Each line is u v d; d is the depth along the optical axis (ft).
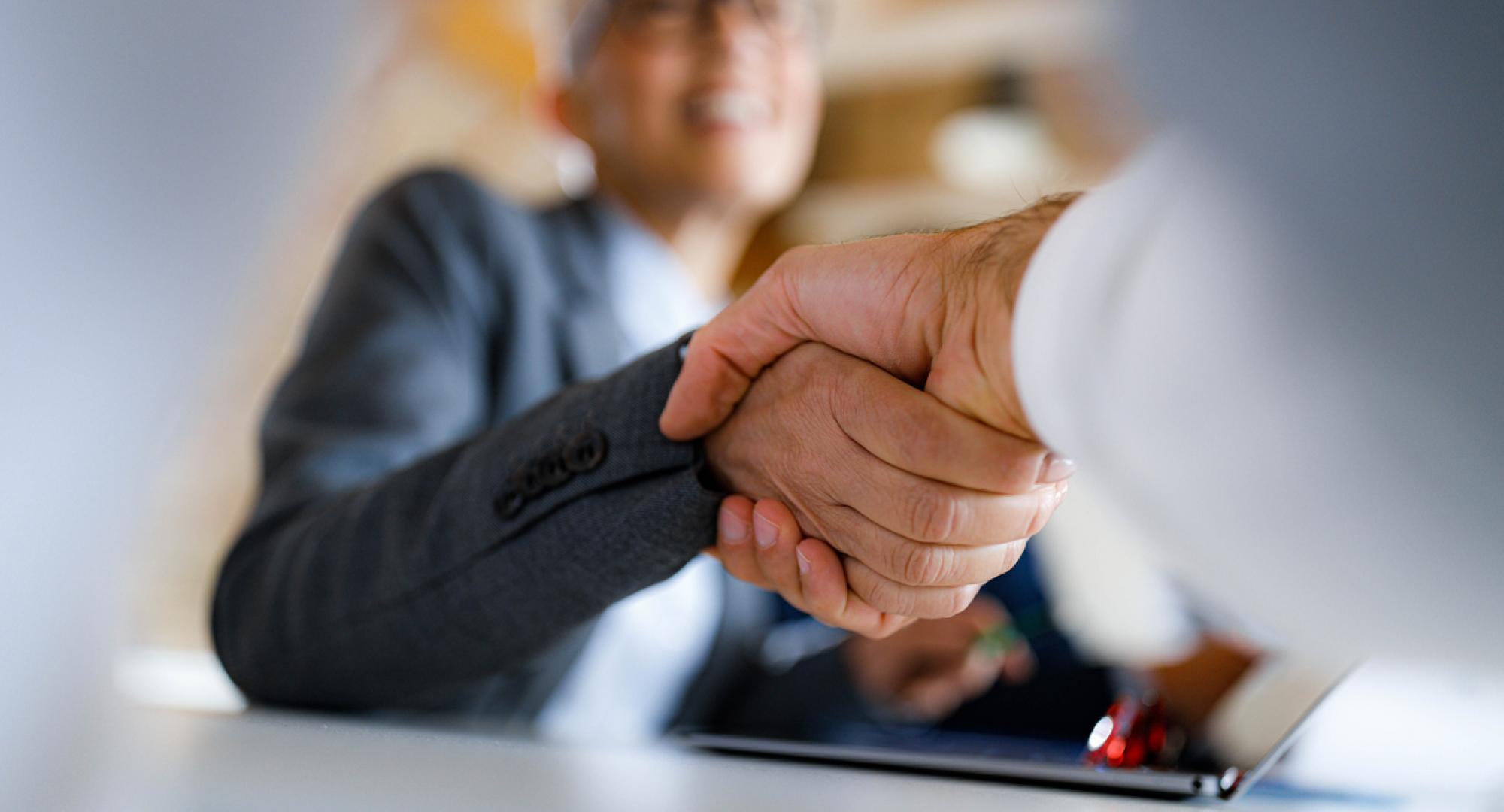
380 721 1.89
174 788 0.78
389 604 1.83
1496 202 0.30
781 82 4.14
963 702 2.60
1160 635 3.05
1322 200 0.33
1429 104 0.29
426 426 2.79
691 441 1.48
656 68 3.91
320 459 2.47
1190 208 0.40
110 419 0.64
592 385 1.67
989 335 1.07
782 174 4.37
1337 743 1.33
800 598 1.48
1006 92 8.04
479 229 3.41
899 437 1.18
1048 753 1.58
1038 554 3.46
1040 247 0.79
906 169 8.36
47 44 0.62
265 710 1.97
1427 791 1.23
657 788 1.08
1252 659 2.27
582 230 3.85
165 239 0.65
